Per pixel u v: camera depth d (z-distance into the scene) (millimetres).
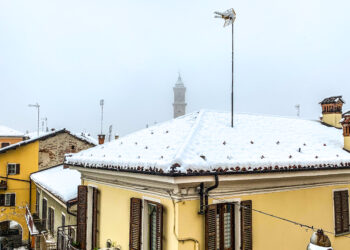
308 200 8930
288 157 8156
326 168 8477
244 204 7469
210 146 7543
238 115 10781
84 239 10266
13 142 44219
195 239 6727
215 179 6539
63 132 26188
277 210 8195
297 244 8516
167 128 9906
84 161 9805
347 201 9859
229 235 7512
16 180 24703
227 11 9695
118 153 9250
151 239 7867
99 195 10070
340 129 13695
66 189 14977
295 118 13016
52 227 17094
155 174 6477
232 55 9734
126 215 8555
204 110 10195
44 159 25547
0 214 24172
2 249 23656
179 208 6625
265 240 7875
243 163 6977
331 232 9273
